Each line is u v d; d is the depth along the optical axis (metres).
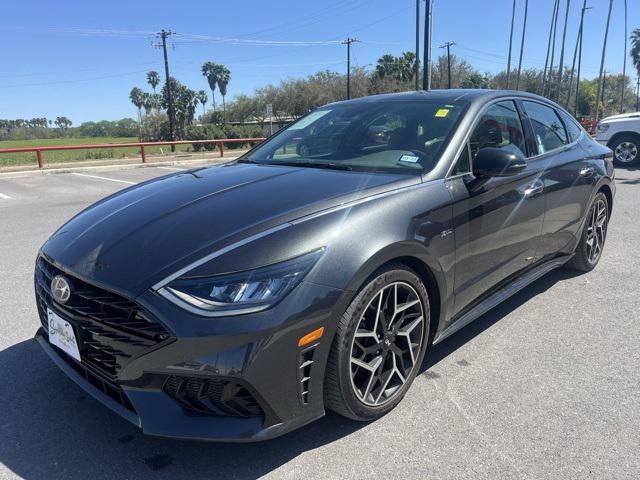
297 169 3.12
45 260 2.62
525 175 3.46
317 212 2.38
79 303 2.28
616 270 4.92
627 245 5.77
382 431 2.54
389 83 55.53
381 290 2.44
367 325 2.47
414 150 3.08
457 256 2.88
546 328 3.69
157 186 3.12
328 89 56.91
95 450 2.40
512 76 63.06
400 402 2.77
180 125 60.03
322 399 2.29
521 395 2.84
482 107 3.39
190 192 2.82
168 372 2.04
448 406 2.74
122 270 2.17
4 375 3.04
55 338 2.50
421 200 2.68
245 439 2.10
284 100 57.56
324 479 2.22
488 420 2.62
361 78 56.44
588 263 4.78
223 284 2.04
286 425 2.18
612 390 2.89
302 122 4.01
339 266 2.23
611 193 4.89
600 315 3.90
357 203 2.49
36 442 2.46
